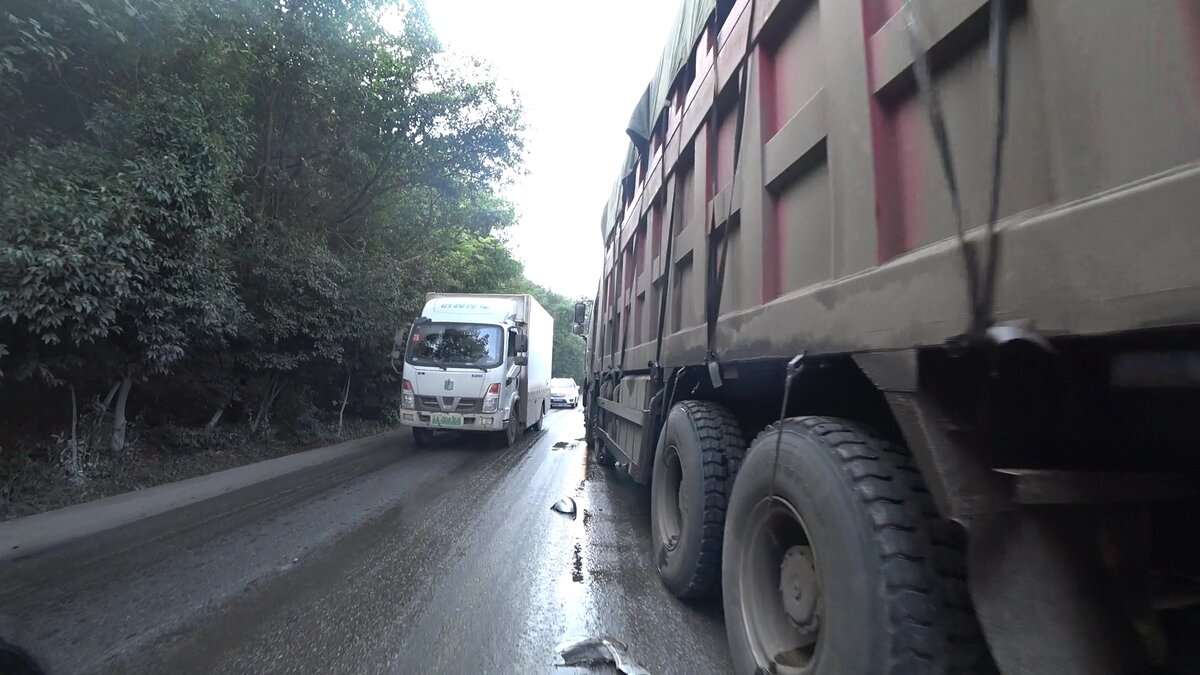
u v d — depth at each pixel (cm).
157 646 368
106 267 668
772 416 370
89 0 678
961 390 186
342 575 494
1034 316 150
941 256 182
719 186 409
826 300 250
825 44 262
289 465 1057
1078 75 142
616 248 912
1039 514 169
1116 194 130
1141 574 167
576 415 2598
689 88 500
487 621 405
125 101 768
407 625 398
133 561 529
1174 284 118
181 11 757
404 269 1714
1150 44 125
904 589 200
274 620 406
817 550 233
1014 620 170
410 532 624
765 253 322
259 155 1280
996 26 166
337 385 1599
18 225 605
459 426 1247
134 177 725
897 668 196
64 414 834
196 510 721
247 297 1119
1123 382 141
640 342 689
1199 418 147
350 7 1170
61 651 362
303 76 1164
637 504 773
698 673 338
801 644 265
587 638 379
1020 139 159
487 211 2178
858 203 231
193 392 1095
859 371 251
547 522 669
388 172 1534
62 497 741
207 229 821
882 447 231
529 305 1458
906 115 211
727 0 415
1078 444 172
